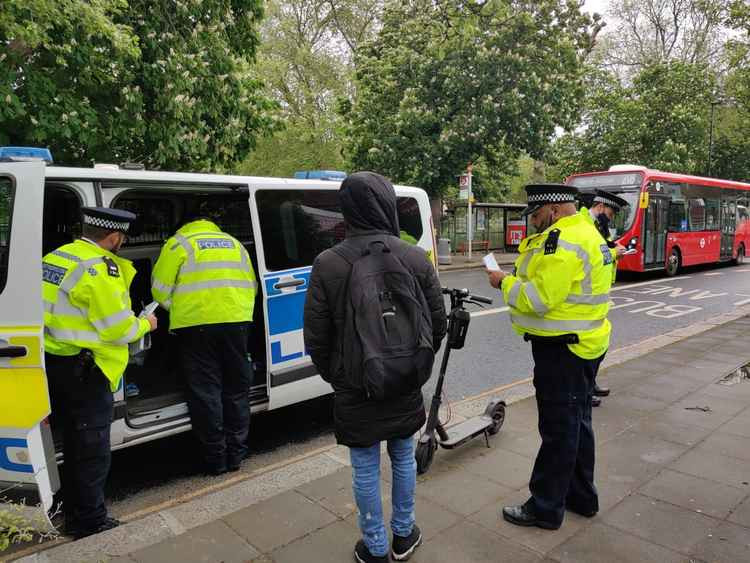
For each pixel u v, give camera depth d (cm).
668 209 1605
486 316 955
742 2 1184
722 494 331
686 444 404
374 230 240
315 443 460
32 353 285
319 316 234
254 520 308
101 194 351
